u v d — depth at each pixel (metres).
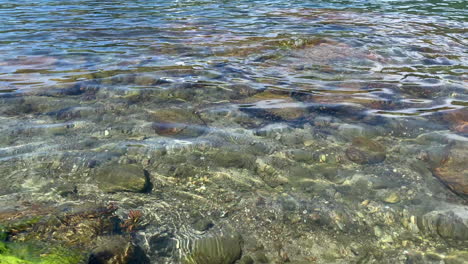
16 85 2.59
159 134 1.99
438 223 1.38
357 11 5.67
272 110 2.28
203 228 1.35
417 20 4.94
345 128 2.07
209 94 2.51
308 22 4.84
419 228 1.37
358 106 2.33
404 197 1.52
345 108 2.30
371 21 4.89
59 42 3.77
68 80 2.70
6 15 5.11
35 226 1.24
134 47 3.60
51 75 2.80
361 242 1.32
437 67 3.04
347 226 1.39
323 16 5.27
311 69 3.02
